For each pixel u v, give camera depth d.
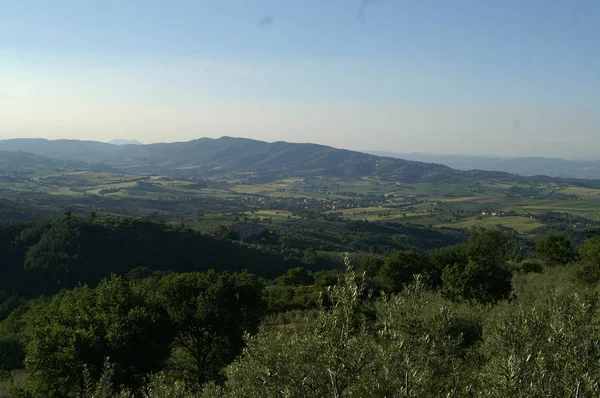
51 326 17.28
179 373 19.72
